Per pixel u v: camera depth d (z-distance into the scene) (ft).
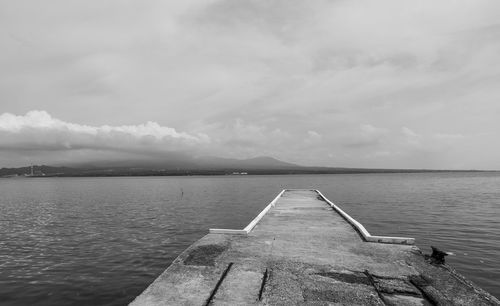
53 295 30.17
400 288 15.29
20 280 34.22
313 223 31.76
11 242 54.39
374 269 17.87
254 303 13.69
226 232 26.76
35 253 46.29
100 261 41.34
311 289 15.15
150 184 356.18
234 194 170.60
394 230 59.16
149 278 34.60
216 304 13.64
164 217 82.43
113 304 28.27
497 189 187.52
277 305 13.50
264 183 337.52
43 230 66.03
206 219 77.92
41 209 107.96
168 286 15.53
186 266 18.40
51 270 37.73
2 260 42.45
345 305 13.53
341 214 36.78
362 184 280.10
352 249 21.90
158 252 45.70
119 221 76.54
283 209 42.55
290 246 22.70
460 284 15.78
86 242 53.36
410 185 252.21
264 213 37.17
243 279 16.40
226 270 17.74
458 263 37.19
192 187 262.47
